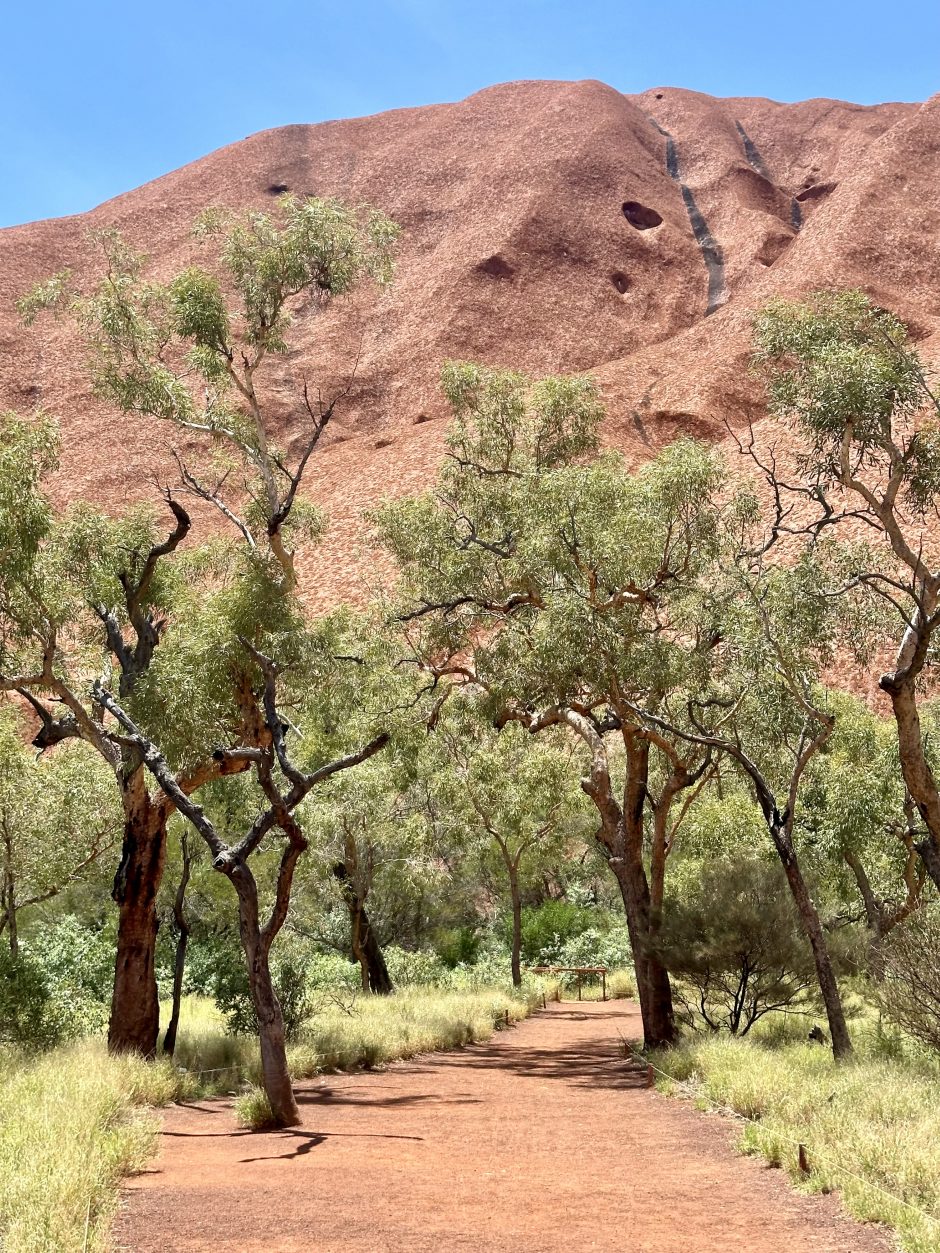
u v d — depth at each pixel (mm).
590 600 16531
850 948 16844
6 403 116812
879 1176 6414
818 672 14773
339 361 127625
